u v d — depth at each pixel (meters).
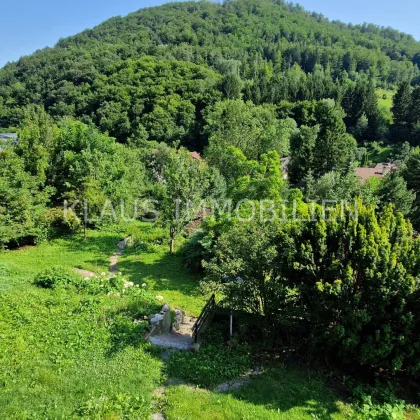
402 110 72.88
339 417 8.38
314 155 45.25
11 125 76.81
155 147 58.88
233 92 76.25
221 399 8.65
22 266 18.70
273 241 10.93
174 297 16.16
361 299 9.55
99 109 73.88
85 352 9.99
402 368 9.58
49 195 26.97
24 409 7.86
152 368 9.61
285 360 10.42
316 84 83.56
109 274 18.17
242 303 10.95
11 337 10.45
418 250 9.93
